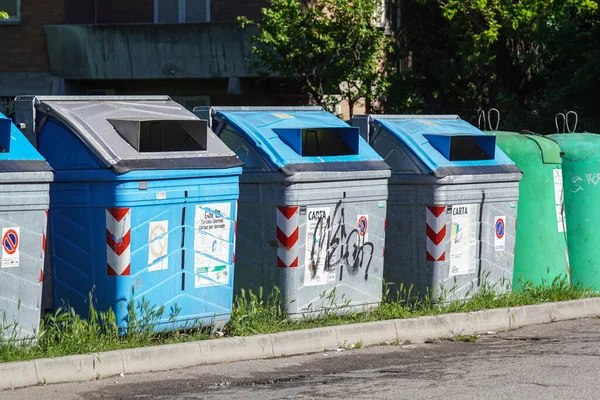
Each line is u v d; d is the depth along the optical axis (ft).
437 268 36.40
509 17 67.82
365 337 32.83
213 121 33.94
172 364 28.45
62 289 29.35
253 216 33.17
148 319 29.12
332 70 71.00
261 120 33.94
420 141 36.81
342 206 34.04
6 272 26.32
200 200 30.14
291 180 32.40
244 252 33.40
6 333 26.43
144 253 28.86
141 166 28.48
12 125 26.94
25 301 26.78
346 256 34.37
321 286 33.68
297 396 24.72
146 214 28.78
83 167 28.60
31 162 26.73
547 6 68.28
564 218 41.70
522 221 40.50
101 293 28.71
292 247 32.73
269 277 33.12
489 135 38.40
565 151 41.98
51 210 29.19
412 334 33.91
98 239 28.63
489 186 37.78
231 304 31.50
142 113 30.53
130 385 25.99
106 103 30.66
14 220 26.43
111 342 28.22
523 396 24.76
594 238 42.06
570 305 39.17
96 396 24.58
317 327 32.40
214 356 29.40
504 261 38.78
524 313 37.45
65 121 28.99
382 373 27.89
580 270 42.09
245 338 30.22
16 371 25.45
